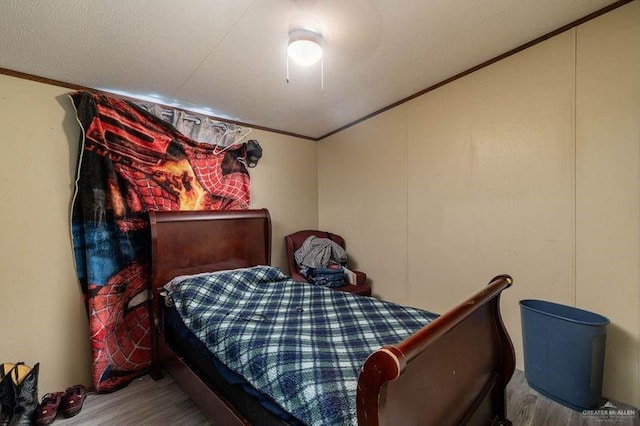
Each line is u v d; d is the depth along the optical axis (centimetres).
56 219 196
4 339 178
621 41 164
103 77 205
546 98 192
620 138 166
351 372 108
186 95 241
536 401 175
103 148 204
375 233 308
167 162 240
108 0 136
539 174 196
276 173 333
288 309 183
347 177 337
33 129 190
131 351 210
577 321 164
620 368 168
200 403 156
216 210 254
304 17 155
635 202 162
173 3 140
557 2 159
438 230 253
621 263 167
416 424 88
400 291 285
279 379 109
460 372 113
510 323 212
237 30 162
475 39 187
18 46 164
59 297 196
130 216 216
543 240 196
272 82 225
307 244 314
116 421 168
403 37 178
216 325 156
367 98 266
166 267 220
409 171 274
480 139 224
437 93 249
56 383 193
